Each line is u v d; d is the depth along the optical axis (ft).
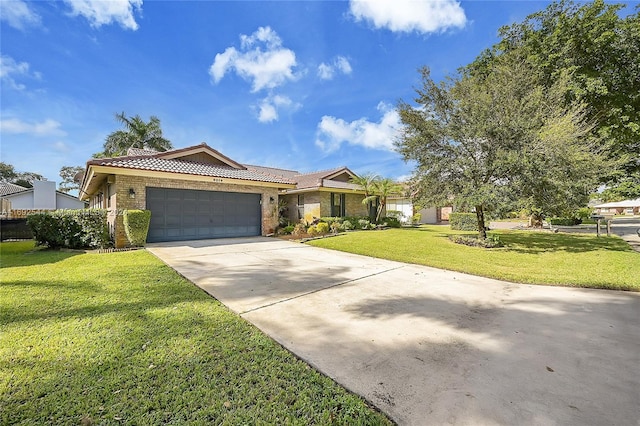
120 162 37.83
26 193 91.09
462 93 37.47
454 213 65.51
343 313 14.35
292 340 11.34
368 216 72.64
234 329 12.12
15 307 14.11
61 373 8.76
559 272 23.84
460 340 11.53
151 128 91.15
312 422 7.07
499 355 10.34
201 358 9.77
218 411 7.36
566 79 40.37
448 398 7.96
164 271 22.07
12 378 8.46
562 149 31.86
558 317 14.08
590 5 50.42
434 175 39.32
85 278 19.70
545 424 6.99
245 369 9.20
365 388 8.39
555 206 35.55
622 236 51.03
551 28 54.90
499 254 32.83
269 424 6.98
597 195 56.03
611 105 50.29
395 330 12.42
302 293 17.63
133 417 7.09
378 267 25.79
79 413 7.20
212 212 45.24
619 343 11.27
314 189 61.72
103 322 12.41
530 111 34.32
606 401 7.84
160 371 8.95
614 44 49.80
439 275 23.03
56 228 34.06
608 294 17.94
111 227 38.73
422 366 9.57
